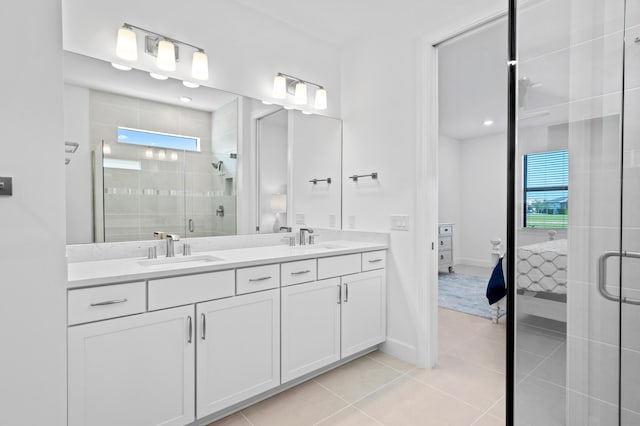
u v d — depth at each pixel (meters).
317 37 2.68
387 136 2.45
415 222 2.25
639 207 1.04
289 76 2.52
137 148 1.91
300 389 1.93
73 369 1.20
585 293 1.15
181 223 2.07
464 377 2.06
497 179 5.95
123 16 1.84
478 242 6.22
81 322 1.22
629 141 1.05
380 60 2.50
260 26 2.38
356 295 2.22
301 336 1.92
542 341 1.15
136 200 1.90
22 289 1.05
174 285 1.44
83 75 1.74
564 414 1.16
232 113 2.26
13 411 1.04
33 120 1.05
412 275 2.27
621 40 1.07
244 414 1.69
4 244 1.02
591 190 1.13
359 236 2.61
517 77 1.13
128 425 1.33
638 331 1.04
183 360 1.46
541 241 1.15
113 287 1.29
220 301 1.58
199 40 2.11
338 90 2.84
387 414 1.69
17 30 1.03
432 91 2.22
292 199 2.58
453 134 6.00
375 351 2.47
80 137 1.73
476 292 4.18
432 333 2.21
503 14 1.83
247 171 2.35
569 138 1.15
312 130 2.67
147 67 1.93
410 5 2.24
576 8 1.15
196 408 1.50
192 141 2.11
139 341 1.35
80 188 1.73
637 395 1.05
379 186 2.50
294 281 1.88
